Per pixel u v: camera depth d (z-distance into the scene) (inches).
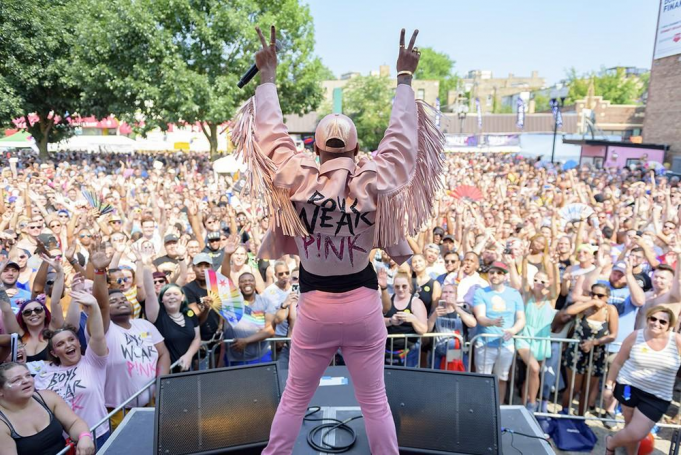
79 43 935.0
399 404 123.1
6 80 967.0
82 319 209.5
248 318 227.9
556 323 242.5
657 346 182.7
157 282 232.4
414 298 235.5
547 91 2824.8
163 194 546.3
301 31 1074.7
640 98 2442.2
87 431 150.0
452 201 462.6
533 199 589.9
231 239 259.1
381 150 83.9
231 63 951.6
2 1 917.2
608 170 900.0
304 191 80.5
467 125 1925.4
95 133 2057.1
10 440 139.3
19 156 1114.1
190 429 119.2
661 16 1112.2
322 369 92.5
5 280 236.1
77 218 360.8
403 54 85.7
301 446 118.8
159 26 899.4
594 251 293.0
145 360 188.9
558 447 223.8
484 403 121.1
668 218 420.2
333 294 86.5
